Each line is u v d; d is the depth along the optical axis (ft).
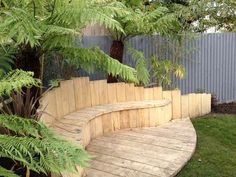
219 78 23.68
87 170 11.71
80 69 17.66
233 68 24.22
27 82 7.80
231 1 28.30
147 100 18.53
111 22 11.32
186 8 26.03
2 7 10.84
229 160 13.23
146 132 16.42
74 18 11.28
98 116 15.42
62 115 14.58
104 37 19.25
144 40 20.62
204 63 22.84
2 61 11.23
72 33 11.33
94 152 13.58
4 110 9.41
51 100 13.28
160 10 18.92
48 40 11.45
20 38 9.55
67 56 13.80
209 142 15.34
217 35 23.06
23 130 8.02
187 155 13.23
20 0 10.94
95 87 16.90
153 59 20.36
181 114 19.10
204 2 26.91
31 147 7.16
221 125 18.06
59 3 11.39
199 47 22.41
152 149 13.94
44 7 11.82
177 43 21.43
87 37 18.66
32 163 6.78
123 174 11.43
